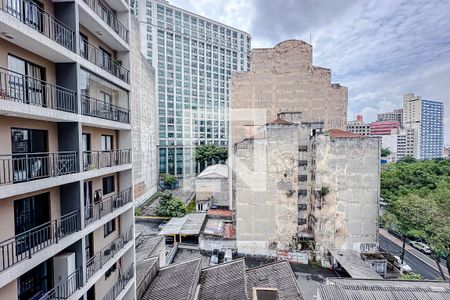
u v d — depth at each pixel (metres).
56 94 8.77
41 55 8.19
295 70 36.22
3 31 6.53
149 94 47.41
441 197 26.50
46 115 7.54
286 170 26.83
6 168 7.24
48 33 8.30
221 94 69.88
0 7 6.61
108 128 12.17
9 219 7.31
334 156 26.59
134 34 39.41
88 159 10.75
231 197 35.41
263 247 27.34
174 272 17.30
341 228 26.88
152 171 49.75
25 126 7.81
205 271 17.72
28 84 7.96
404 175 34.78
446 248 22.12
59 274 8.63
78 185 9.03
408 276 22.73
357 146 26.47
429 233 24.22
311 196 29.02
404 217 25.47
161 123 57.03
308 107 36.06
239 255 27.61
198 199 40.94
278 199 27.03
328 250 26.69
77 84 8.88
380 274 24.75
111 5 12.37
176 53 62.75
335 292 14.77
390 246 32.12
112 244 11.79
